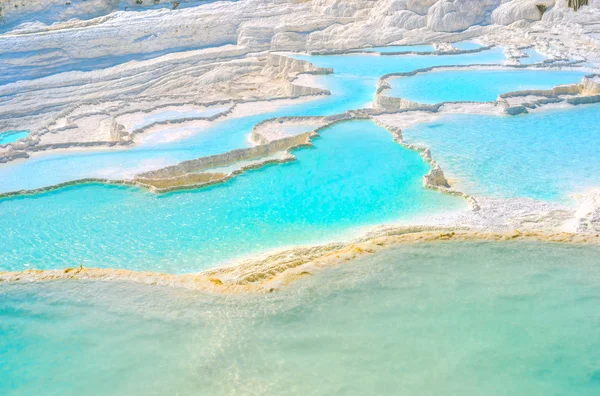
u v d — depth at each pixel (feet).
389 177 61.72
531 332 26.63
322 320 28.35
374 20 141.59
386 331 27.12
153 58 137.80
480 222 49.19
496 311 28.45
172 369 25.09
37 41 130.52
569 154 65.82
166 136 84.89
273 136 78.33
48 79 127.13
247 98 110.42
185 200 59.11
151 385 24.12
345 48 135.13
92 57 134.82
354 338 26.68
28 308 30.50
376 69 113.19
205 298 31.01
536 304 28.99
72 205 59.52
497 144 70.13
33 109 116.06
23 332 28.27
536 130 74.79
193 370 24.94
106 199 60.80
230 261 45.39
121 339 27.43
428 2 139.64
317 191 59.16
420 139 73.00
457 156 66.64
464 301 29.48
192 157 74.64
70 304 30.86
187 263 45.60
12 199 61.98
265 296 30.99
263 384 23.82
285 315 28.99
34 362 25.98
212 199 58.80
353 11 148.56
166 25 142.92
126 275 33.88
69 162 75.25
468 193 56.44
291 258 40.24
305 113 91.20
